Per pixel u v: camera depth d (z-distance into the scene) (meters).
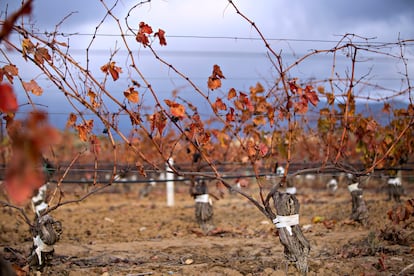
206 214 4.99
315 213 6.21
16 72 2.94
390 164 5.30
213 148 5.16
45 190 4.32
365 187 8.55
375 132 4.71
